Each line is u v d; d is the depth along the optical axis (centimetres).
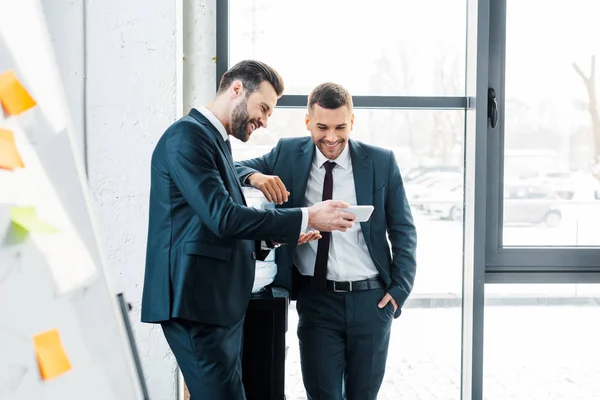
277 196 215
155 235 183
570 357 307
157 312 179
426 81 287
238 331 190
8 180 70
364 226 230
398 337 296
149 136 252
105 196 252
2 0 76
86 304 74
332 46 283
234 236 178
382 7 284
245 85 193
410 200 289
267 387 216
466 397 289
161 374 257
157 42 250
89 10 247
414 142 288
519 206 292
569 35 286
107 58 249
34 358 67
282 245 230
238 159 280
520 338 308
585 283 293
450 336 295
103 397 72
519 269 292
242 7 279
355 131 286
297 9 281
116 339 76
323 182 235
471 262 282
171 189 182
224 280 183
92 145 250
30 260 70
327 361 227
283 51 281
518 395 307
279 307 214
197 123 185
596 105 288
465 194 289
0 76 72
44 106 77
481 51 274
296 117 281
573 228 293
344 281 228
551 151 290
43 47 80
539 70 287
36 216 72
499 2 284
